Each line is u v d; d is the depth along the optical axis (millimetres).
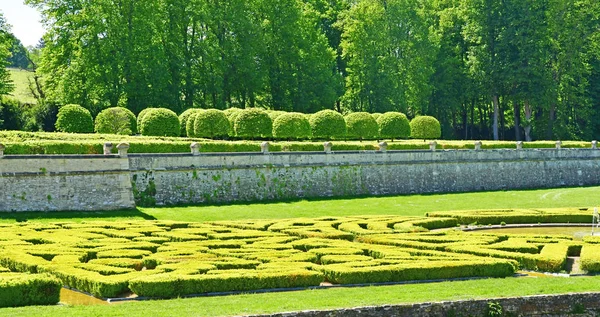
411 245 32719
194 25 80875
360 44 90312
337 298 22312
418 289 24125
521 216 44781
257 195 52656
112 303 22672
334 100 88312
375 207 51219
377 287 24922
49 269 26266
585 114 94750
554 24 92438
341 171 57469
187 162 49562
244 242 32844
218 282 24344
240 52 80562
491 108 107375
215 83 78312
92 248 30328
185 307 21172
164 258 28297
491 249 31406
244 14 81250
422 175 62062
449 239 33812
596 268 28688
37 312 20594
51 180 42969
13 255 28172
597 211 43031
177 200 48875
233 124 66438
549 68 93750
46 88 79250
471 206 53062
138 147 48344
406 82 92625
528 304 22703
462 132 110500
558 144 70750
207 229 37031
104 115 61875
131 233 34625
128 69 71250
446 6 104375
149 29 74062
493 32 92750
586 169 72062
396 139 75000
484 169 65875
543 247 32281
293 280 25188
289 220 41250
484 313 22297
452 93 97750
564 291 23656
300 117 66562
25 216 40750
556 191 63625
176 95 74938
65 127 60156
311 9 94812
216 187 50750
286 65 86750
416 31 92000
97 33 70188
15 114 72625
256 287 24766
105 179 44750
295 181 54844
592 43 95250
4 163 41531
